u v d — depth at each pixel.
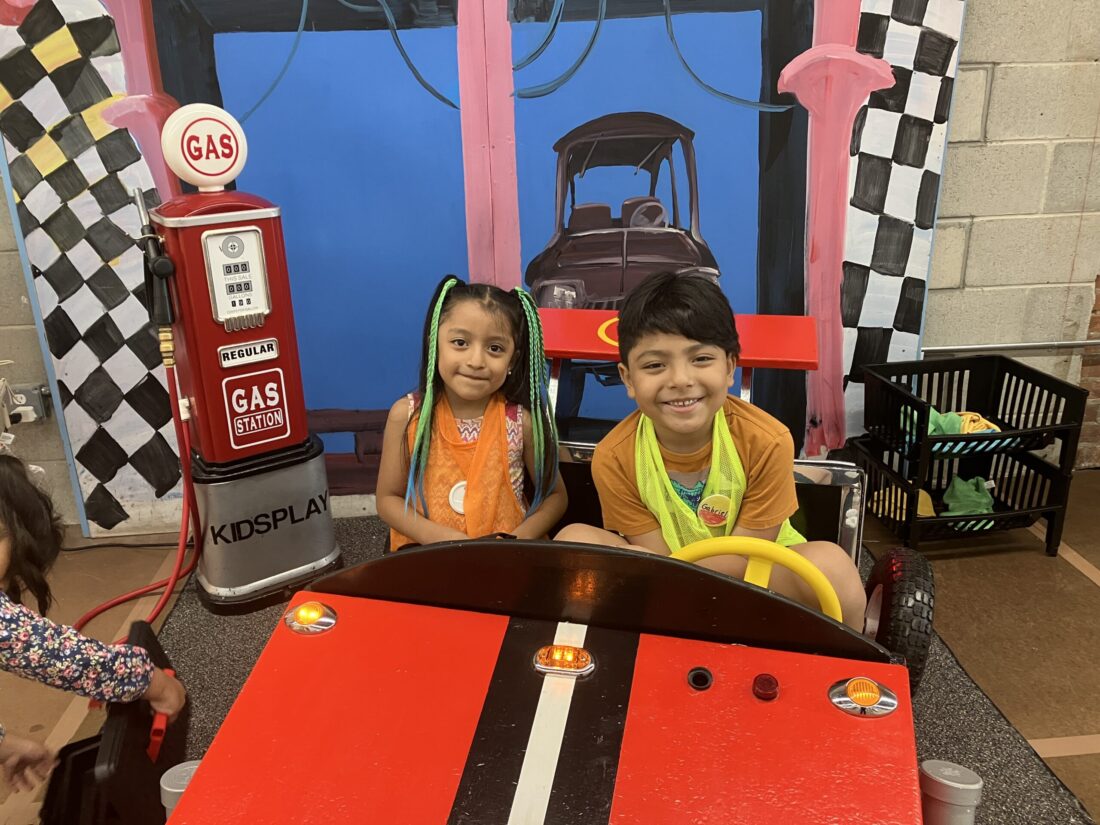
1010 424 2.21
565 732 0.82
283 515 1.93
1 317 2.12
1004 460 2.22
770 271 2.15
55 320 2.10
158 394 2.19
